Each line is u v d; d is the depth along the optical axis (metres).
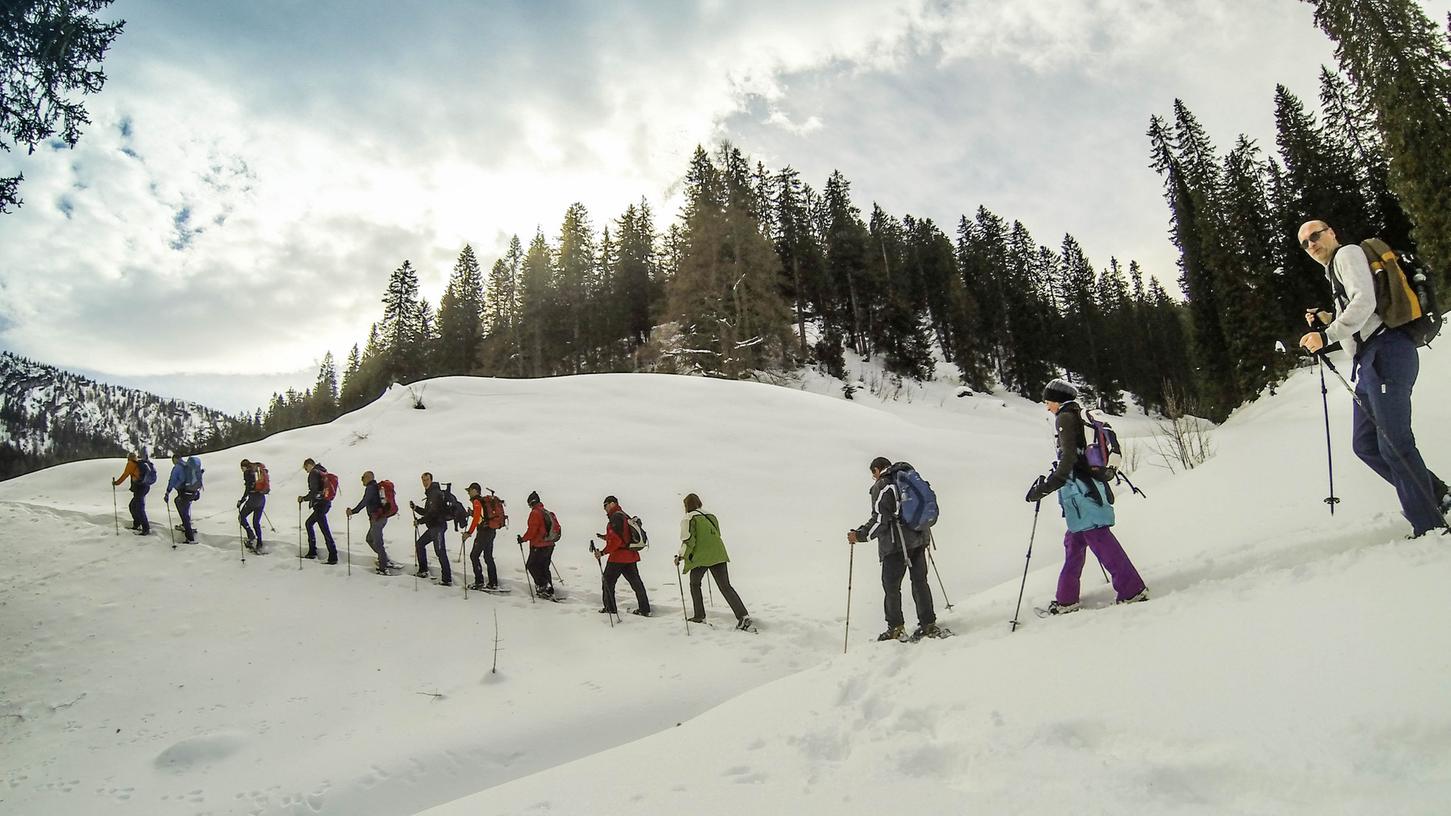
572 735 6.45
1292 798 2.09
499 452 19.12
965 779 2.79
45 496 15.84
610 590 10.29
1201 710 2.69
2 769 6.26
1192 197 35.41
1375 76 20.39
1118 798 2.32
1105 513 4.76
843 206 62.38
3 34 10.44
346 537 13.41
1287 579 3.67
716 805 3.00
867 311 55.91
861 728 3.63
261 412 105.38
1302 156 35.94
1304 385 23.11
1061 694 3.25
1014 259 63.94
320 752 6.43
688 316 39.59
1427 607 2.73
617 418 22.00
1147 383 62.16
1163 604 4.00
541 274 57.16
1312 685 2.57
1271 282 31.48
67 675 7.97
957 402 47.50
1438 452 5.24
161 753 6.39
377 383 62.56
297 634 9.12
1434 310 3.85
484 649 8.92
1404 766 2.03
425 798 5.61
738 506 16.38
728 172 51.66
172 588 10.24
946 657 4.46
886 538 6.44
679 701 7.05
